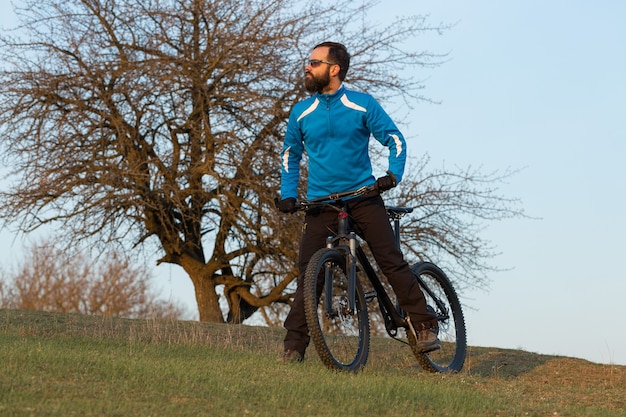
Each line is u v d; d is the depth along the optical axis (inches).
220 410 207.5
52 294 1749.5
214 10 968.3
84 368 253.3
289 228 968.9
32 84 965.2
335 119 299.0
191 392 229.3
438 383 286.0
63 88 978.1
